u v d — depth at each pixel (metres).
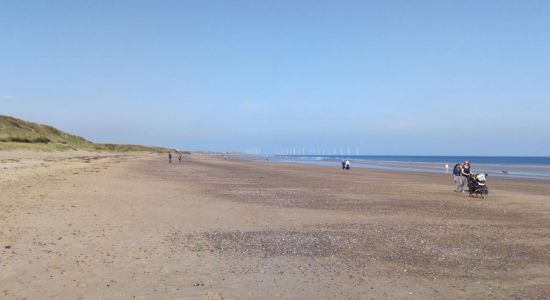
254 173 51.31
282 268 10.06
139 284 8.51
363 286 8.85
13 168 36.31
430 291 8.59
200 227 14.81
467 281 9.27
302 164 95.88
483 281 9.28
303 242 12.88
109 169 46.50
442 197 26.58
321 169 67.12
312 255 11.35
